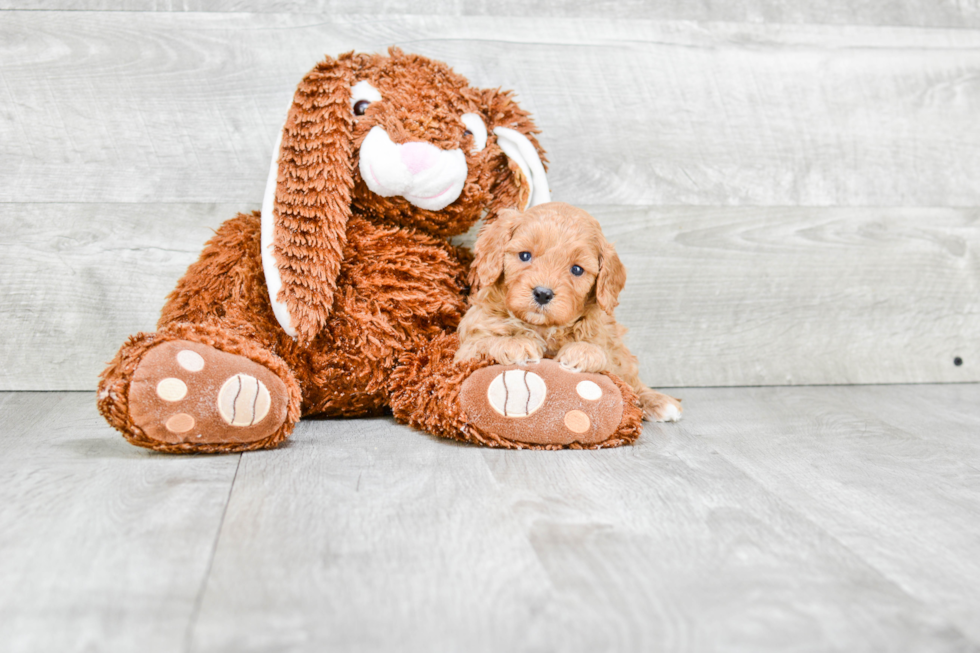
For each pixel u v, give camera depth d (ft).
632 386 5.20
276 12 5.59
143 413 3.77
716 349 6.36
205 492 3.43
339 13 5.66
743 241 6.27
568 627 2.36
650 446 4.43
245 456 4.02
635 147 6.06
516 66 5.88
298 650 2.20
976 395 6.16
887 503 3.55
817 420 5.20
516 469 3.89
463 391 4.25
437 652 2.21
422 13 5.76
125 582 2.57
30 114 5.42
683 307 6.26
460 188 4.70
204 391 3.85
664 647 2.27
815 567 2.84
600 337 4.71
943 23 6.41
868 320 6.55
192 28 5.52
